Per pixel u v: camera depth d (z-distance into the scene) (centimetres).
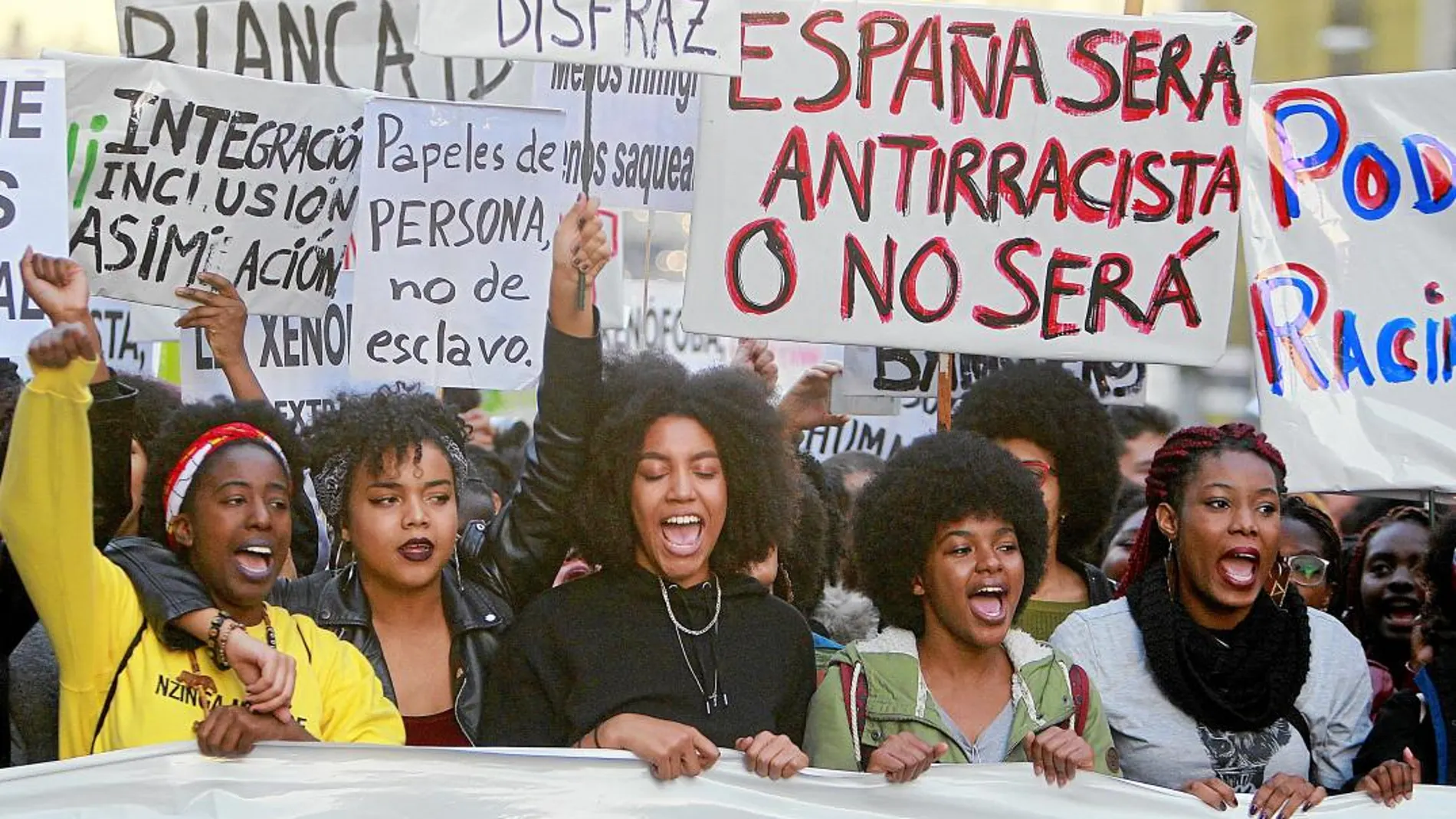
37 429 521
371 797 559
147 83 686
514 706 614
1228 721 634
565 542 675
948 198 696
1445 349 728
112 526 620
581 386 664
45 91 631
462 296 746
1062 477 820
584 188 715
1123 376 938
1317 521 874
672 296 1380
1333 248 731
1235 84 707
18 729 629
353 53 774
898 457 629
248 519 585
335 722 603
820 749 600
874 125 690
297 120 711
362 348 741
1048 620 786
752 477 636
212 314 709
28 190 630
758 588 640
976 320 698
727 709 608
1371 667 815
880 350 904
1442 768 655
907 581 615
